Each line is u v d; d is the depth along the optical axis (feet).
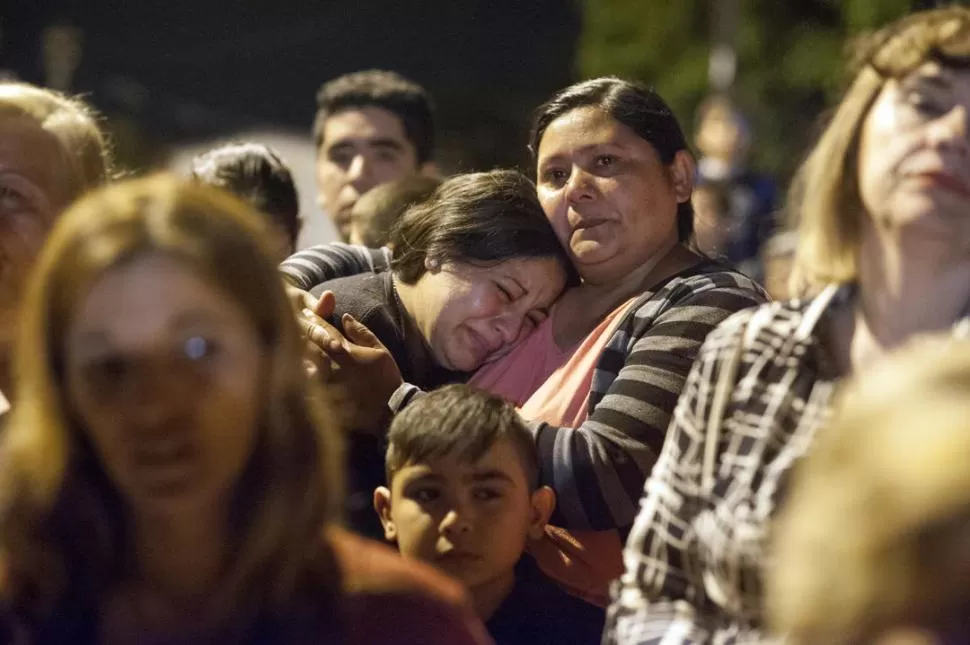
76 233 5.77
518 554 9.11
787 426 6.59
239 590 5.85
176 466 5.65
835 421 4.54
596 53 68.64
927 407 4.22
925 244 6.55
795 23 64.80
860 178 6.79
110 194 5.91
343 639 5.83
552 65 69.15
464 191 10.45
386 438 9.59
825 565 4.24
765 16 65.10
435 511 9.03
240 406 5.71
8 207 8.70
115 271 5.64
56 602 5.94
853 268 6.89
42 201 8.83
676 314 9.30
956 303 6.67
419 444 9.04
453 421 9.03
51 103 9.39
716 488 6.62
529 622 9.18
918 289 6.66
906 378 4.36
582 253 9.93
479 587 9.04
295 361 5.98
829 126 7.08
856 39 7.25
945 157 6.47
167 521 5.87
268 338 5.89
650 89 10.32
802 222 7.14
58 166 9.04
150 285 5.60
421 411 9.16
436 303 10.24
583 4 69.77
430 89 65.31
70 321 5.67
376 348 9.87
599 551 9.24
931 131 6.51
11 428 6.20
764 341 6.75
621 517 8.96
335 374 9.67
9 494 5.93
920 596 4.08
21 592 5.97
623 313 9.64
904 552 4.09
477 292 10.12
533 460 9.14
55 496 5.92
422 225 10.46
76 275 5.68
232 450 5.75
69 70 56.85
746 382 6.70
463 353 10.24
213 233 5.78
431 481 9.03
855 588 4.16
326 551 6.04
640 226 9.89
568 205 10.01
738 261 27.04
